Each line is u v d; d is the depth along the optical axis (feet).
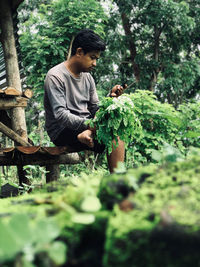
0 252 1.71
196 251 1.75
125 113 8.52
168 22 37.88
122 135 8.83
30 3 43.29
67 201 2.34
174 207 2.07
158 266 1.79
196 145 19.44
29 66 27.40
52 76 9.77
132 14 39.52
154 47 40.19
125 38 40.14
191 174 2.50
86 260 1.99
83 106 10.36
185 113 16.96
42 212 2.31
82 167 17.89
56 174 12.16
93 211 2.20
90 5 29.40
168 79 37.63
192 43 42.78
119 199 2.34
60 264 1.92
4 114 13.73
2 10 15.11
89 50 9.81
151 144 18.28
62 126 9.59
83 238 2.07
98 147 9.78
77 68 10.11
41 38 27.91
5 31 15.17
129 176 2.45
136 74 39.58
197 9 41.19
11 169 16.10
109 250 1.91
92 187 2.58
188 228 1.85
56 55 27.40
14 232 1.79
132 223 1.99
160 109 18.38
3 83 18.10
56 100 9.55
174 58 40.29
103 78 40.42
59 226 2.06
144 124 18.47
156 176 2.55
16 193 10.59
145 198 2.24
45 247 1.85
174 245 1.81
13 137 11.93
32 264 1.86
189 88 42.09
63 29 27.76
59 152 9.93
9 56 15.15
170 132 18.57
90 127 8.88
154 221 1.97
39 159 10.83
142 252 1.84
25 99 11.94
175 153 3.05
